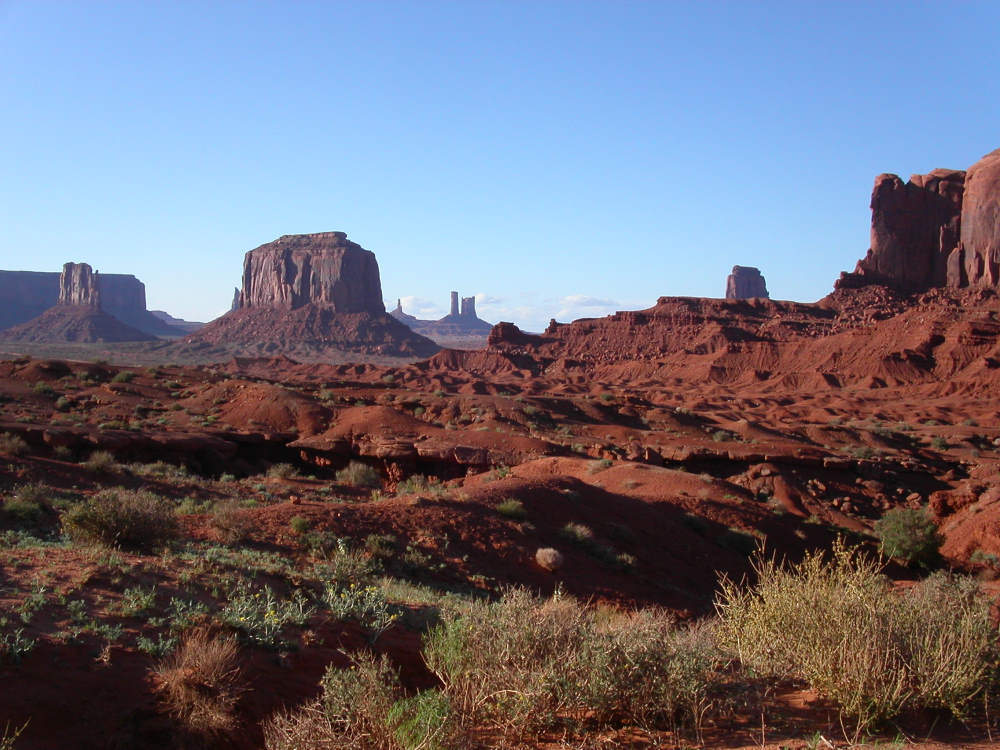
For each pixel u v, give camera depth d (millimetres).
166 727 6320
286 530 18484
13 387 59625
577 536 23281
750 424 73125
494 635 7316
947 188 191125
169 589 8883
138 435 42281
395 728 6035
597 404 77562
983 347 131875
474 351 191000
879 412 98750
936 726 6457
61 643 6863
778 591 7820
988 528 33844
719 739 6309
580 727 6473
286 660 7719
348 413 55156
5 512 17109
